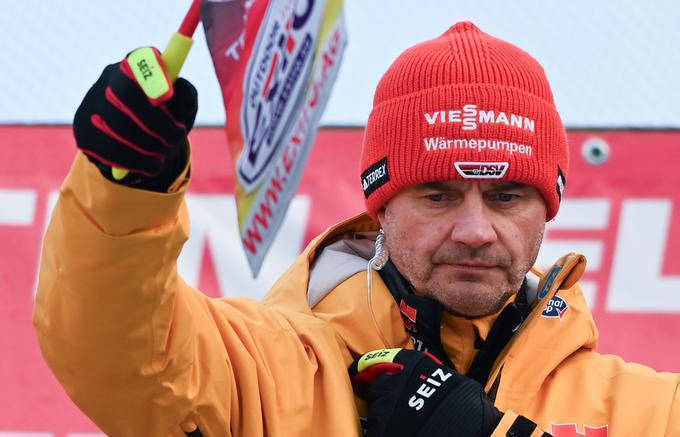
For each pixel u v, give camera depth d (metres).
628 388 4.58
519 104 4.50
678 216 7.94
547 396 4.56
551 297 4.58
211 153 7.95
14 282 7.82
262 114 6.66
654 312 7.90
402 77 4.60
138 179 3.30
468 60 4.55
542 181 4.47
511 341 4.55
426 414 4.11
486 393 4.48
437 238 4.38
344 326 4.60
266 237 6.83
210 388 3.88
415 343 4.60
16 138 7.95
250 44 6.44
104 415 3.75
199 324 3.92
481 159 4.38
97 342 3.55
